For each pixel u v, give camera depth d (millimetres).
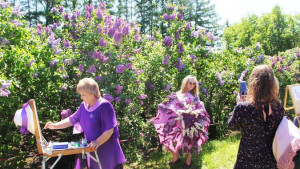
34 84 4195
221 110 6832
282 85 7770
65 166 4305
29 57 3902
